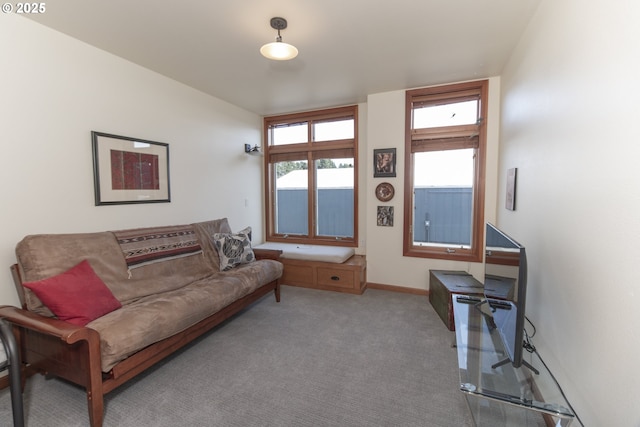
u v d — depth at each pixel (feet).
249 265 10.36
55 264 6.32
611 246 3.61
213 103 12.29
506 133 9.29
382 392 6.09
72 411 5.56
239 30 7.38
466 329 6.61
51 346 5.53
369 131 12.43
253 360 7.29
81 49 7.73
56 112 7.24
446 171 11.84
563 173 4.99
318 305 10.86
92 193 8.05
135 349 5.69
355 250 13.98
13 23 6.47
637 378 3.10
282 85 11.18
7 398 5.90
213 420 5.35
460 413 5.49
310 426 5.21
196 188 11.51
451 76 10.43
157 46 8.11
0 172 6.33
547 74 5.79
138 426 5.21
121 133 8.77
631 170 3.24
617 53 3.51
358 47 8.32
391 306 10.75
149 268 8.17
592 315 4.03
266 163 15.52
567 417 3.94
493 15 6.78
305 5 6.38
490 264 6.75
